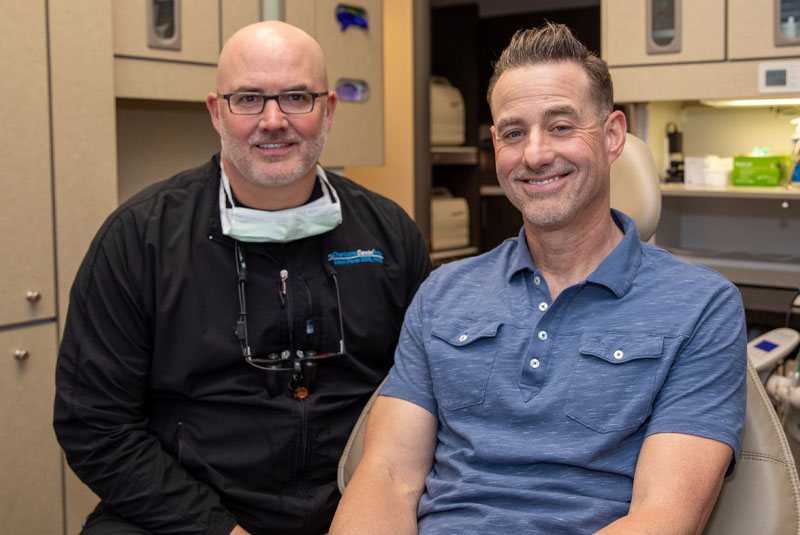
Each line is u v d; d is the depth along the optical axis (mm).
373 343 1715
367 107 2912
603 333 1275
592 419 1233
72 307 1576
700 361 1210
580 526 1189
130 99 2453
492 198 5598
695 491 1121
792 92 2359
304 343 1636
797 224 2811
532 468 1276
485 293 1439
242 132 1552
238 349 1582
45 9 1983
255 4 2490
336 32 2756
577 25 5750
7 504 2014
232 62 1562
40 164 2002
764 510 1226
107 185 2141
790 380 1922
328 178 1795
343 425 1661
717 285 1270
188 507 1483
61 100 2029
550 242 1374
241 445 1583
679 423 1169
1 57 1907
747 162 2658
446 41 5082
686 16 2488
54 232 2053
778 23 2354
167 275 1562
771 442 1271
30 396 2043
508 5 6004
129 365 1554
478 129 5023
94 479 1508
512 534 1214
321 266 1678
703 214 3004
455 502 1297
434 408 1440
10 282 1970
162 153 2650
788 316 2252
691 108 2941
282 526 1580
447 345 1395
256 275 1621
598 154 1337
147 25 2225
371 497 1313
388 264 1759
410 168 3902
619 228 1439
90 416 1504
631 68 2602
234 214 1585
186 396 1583
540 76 1318
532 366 1298
